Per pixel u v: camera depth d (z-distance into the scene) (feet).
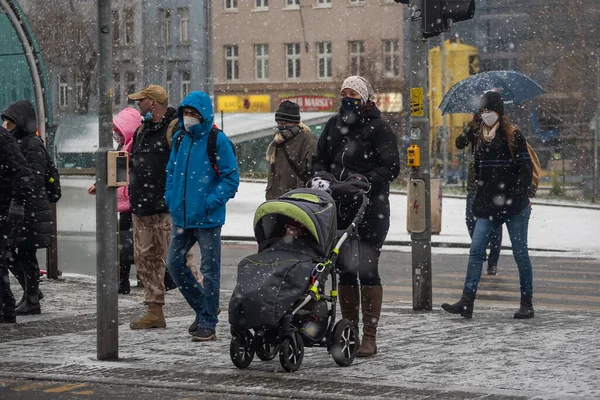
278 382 52.47
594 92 437.99
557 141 439.63
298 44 538.88
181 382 52.60
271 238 57.21
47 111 104.47
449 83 418.92
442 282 109.50
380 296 60.59
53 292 94.79
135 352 62.13
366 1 519.60
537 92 112.16
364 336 60.34
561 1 474.49
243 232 177.06
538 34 482.28
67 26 413.18
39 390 51.57
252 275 54.39
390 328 71.41
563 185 305.32
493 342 64.90
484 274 115.34
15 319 76.33
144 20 508.94
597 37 444.14
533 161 87.61
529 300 77.82
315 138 76.69
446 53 422.41
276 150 76.84
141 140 74.38
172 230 67.92
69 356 60.59
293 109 76.13
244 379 53.42
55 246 104.06
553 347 62.80
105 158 57.41
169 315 80.64
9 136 74.13
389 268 123.65
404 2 83.05
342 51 527.81
